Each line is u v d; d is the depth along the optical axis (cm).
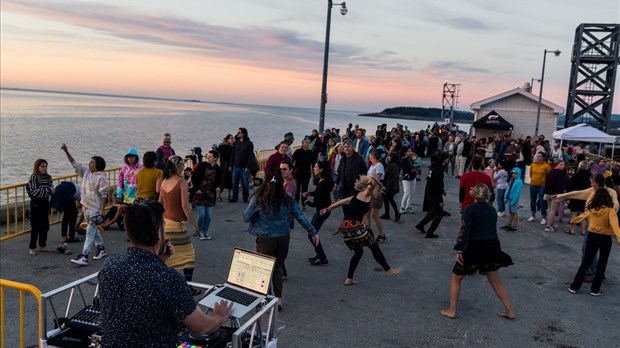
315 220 811
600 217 688
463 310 643
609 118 3525
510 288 735
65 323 374
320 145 1656
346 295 684
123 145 5559
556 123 3198
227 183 1316
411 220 1183
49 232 969
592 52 3503
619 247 1009
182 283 272
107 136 6700
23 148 4888
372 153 959
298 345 530
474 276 783
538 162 1202
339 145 1244
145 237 271
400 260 856
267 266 420
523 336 572
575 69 3547
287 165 822
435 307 652
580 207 1058
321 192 803
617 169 923
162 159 1123
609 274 819
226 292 415
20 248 859
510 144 1998
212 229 1020
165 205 617
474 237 598
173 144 5653
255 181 1535
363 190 705
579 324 611
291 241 959
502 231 1105
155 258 274
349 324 590
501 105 3303
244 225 1060
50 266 768
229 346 367
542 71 3228
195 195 919
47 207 830
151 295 259
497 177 1261
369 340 549
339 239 988
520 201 1563
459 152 1942
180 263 620
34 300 630
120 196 907
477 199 601
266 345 394
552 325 605
